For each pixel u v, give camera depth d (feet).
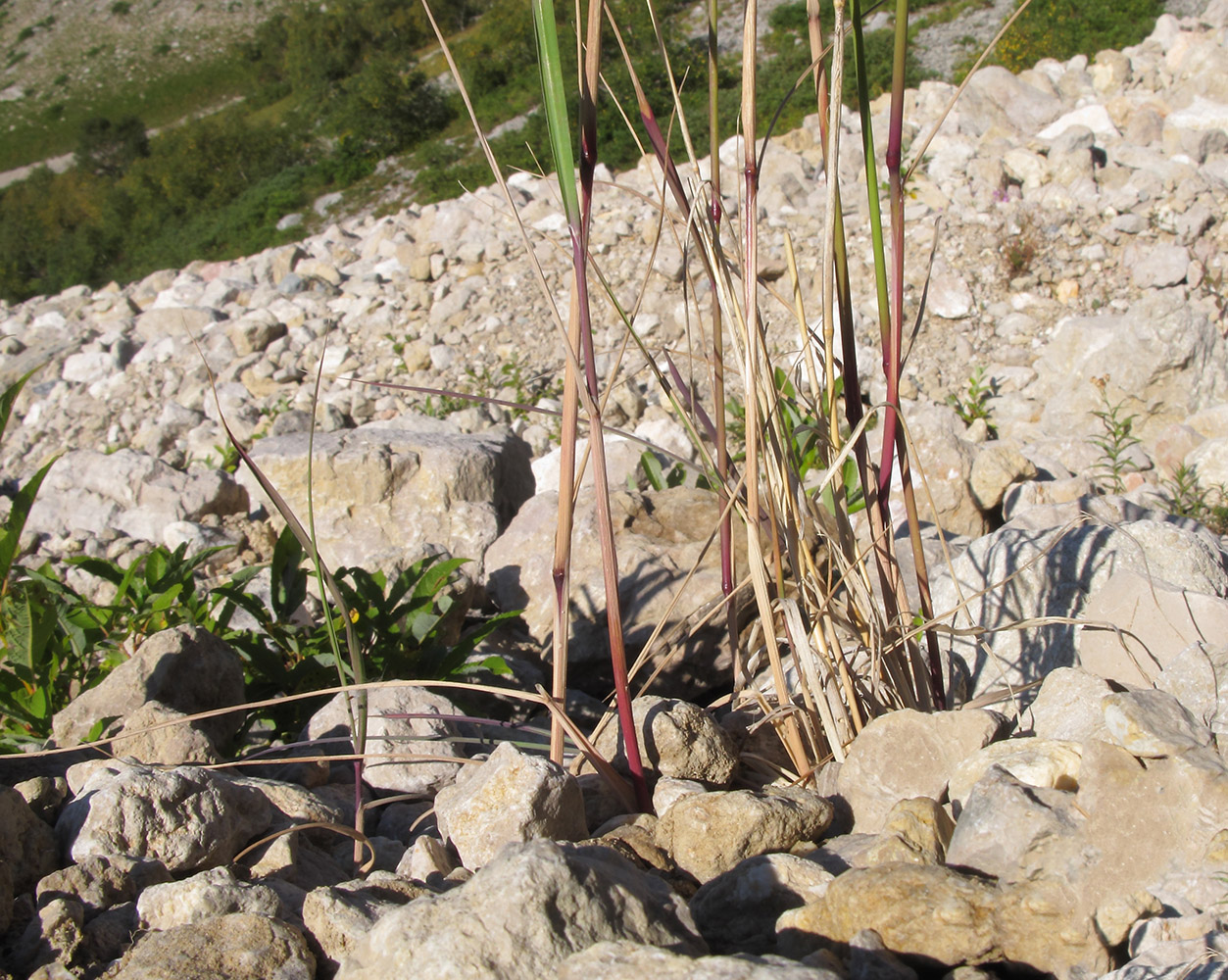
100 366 33.78
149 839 5.80
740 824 5.38
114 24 164.96
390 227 38.65
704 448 6.25
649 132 5.89
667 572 10.64
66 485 23.27
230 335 33.47
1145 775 4.72
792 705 6.34
